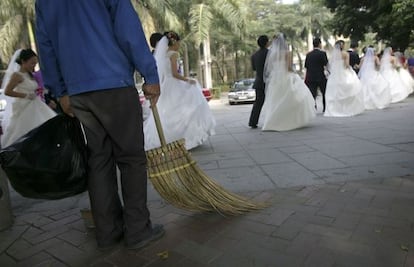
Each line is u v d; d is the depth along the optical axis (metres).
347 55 8.42
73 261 2.60
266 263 2.38
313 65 8.78
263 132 7.19
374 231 2.67
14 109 5.04
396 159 4.49
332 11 18.94
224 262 2.42
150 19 16.28
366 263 2.30
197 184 3.08
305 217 2.98
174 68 5.48
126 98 2.54
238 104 17.91
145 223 2.71
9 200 3.29
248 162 4.87
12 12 16.19
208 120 5.97
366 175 3.94
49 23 2.54
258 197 3.52
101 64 2.46
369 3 16.69
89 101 2.52
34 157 2.42
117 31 2.46
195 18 18.72
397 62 11.59
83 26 2.46
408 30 14.82
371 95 9.44
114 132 2.57
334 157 4.79
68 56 2.49
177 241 2.74
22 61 5.02
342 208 3.11
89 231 3.04
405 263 2.28
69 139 2.56
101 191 2.65
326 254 2.42
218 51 35.22
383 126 6.86
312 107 7.21
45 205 3.74
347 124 7.36
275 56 7.05
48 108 5.19
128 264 2.49
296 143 5.87
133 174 2.66
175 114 5.50
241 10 19.52
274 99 7.10
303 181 3.89
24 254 2.75
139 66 2.52
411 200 3.19
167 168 2.96
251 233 2.78
